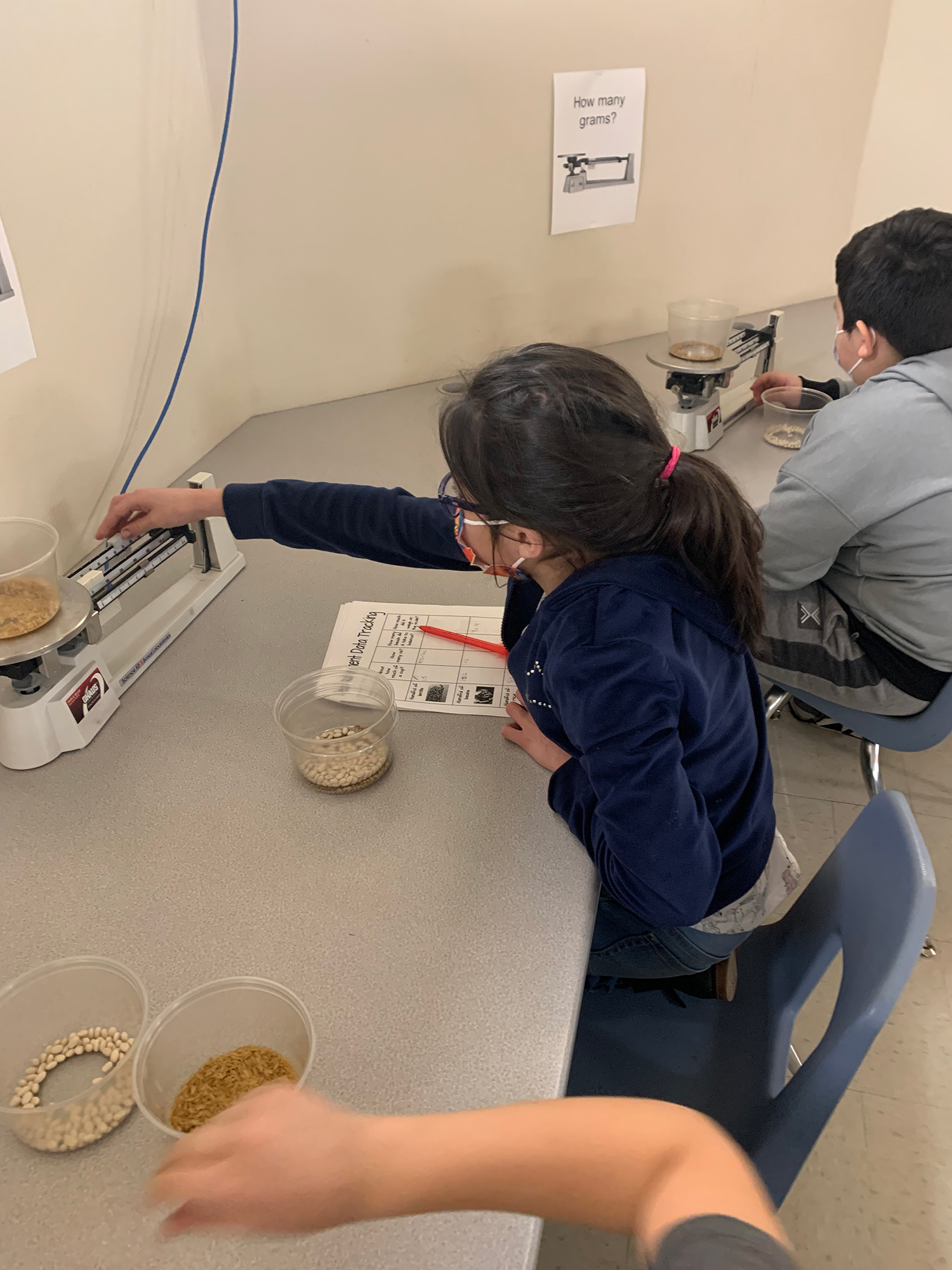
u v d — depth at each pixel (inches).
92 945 31.5
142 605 50.3
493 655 45.8
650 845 30.0
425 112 67.1
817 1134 32.8
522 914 32.3
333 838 35.5
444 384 79.3
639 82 74.7
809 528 53.3
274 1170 18.2
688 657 31.4
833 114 86.3
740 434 69.4
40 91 44.6
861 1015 30.4
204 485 50.3
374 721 41.9
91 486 53.8
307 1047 27.7
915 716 58.3
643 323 88.7
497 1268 22.6
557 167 74.8
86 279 50.4
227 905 32.9
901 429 50.3
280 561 55.1
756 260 91.5
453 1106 26.4
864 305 53.9
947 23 81.3
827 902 39.4
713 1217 13.5
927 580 53.9
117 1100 26.5
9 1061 28.8
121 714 42.7
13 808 37.3
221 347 67.1
